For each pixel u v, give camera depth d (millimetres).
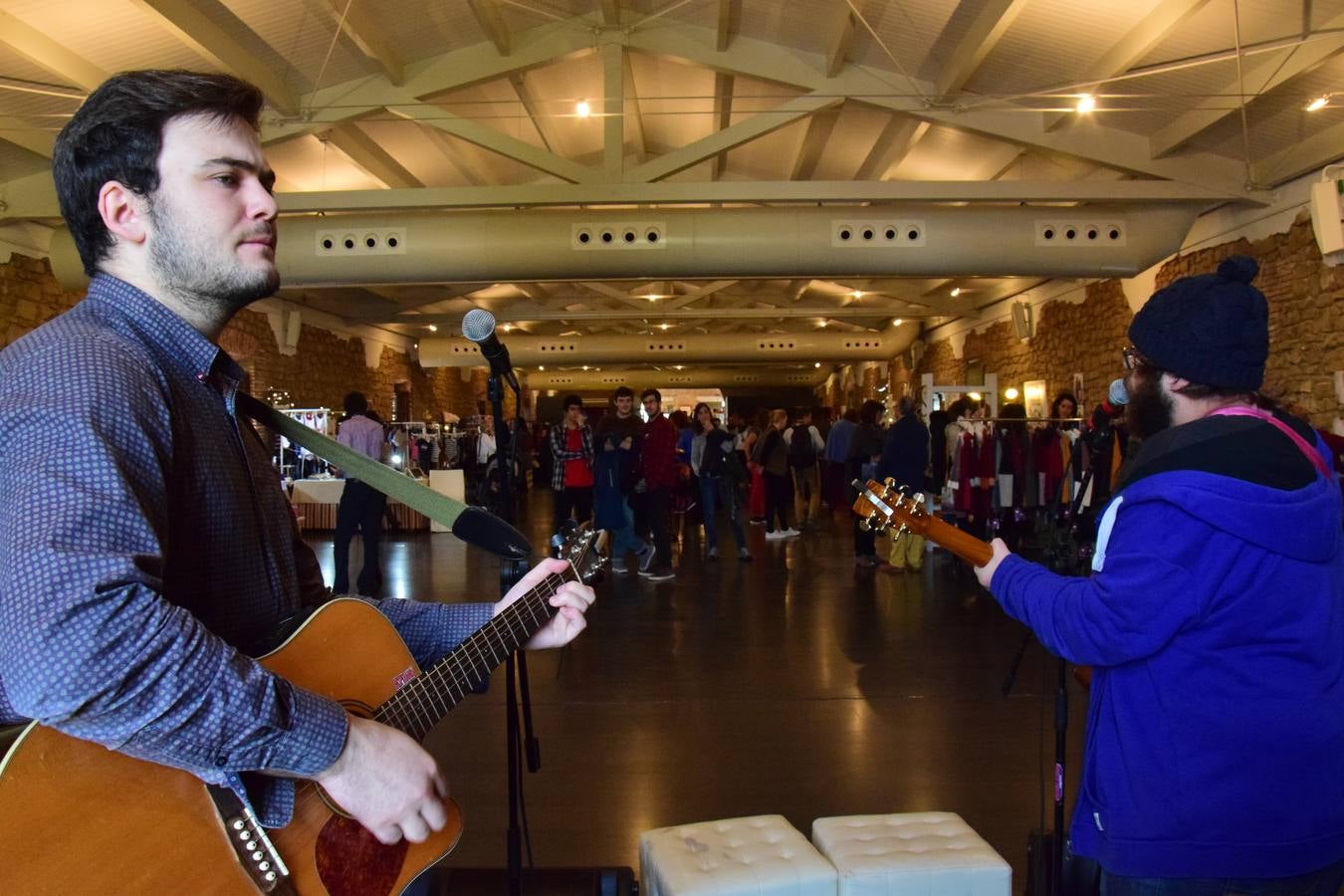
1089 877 1431
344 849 1047
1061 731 1820
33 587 754
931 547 8672
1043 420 7824
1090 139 8266
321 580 1360
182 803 931
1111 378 11195
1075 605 1217
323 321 15562
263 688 852
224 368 1115
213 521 1040
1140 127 8141
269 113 8227
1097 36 6770
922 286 16125
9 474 811
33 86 6652
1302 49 6191
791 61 8328
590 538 1505
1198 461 1158
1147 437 1349
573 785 3008
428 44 8070
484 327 1852
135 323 1008
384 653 1198
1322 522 1144
